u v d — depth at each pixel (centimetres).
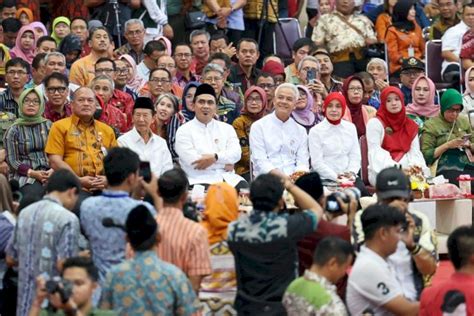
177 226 2161
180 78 3788
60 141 3022
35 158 3075
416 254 2217
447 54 4206
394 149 3322
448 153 3381
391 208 2147
